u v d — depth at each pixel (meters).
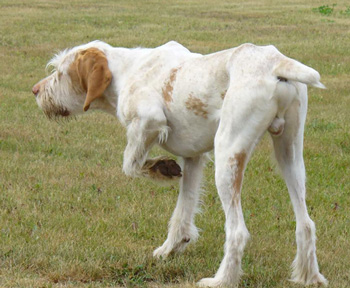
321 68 16.81
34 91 6.46
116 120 11.60
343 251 6.27
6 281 5.33
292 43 20.75
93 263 5.74
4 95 13.40
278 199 7.82
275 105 4.93
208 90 5.17
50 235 6.49
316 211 7.42
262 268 5.75
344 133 10.79
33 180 8.34
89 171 8.75
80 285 5.36
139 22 25.86
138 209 7.38
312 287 5.25
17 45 20.11
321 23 25.84
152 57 5.68
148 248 6.31
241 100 4.91
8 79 15.16
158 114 5.45
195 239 6.12
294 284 5.31
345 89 14.54
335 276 5.59
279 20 26.70
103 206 7.50
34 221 6.91
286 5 32.94
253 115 4.92
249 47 5.07
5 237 6.42
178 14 29.00
